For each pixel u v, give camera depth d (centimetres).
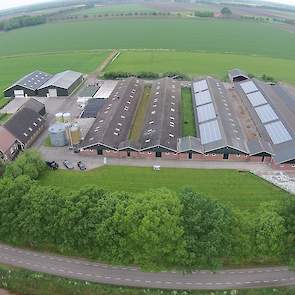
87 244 7300
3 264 7619
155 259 7131
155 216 6806
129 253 7162
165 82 16688
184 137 11938
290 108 14300
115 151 11438
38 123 13312
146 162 11188
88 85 18100
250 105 14762
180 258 6950
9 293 7225
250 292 6831
